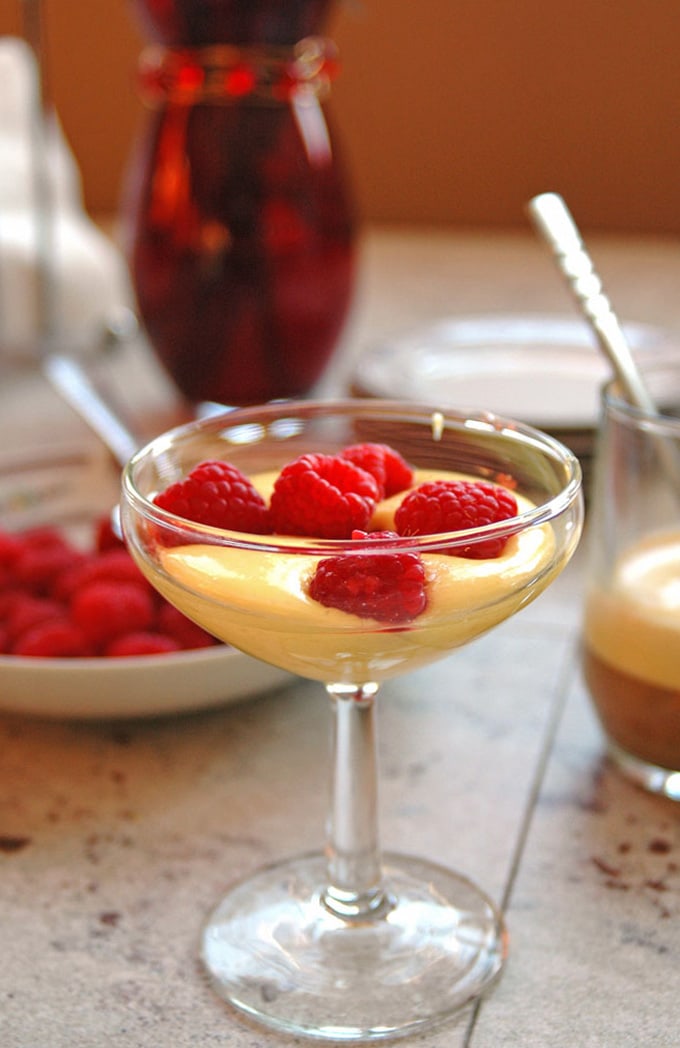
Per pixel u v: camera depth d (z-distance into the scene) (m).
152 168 0.78
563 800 0.54
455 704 0.58
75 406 0.71
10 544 0.61
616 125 1.65
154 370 0.96
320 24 0.78
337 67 0.81
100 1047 0.46
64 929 0.49
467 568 0.44
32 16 0.89
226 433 0.50
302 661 0.45
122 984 0.47
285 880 0.51
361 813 0.49
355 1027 0.46
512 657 0.61
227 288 0.78
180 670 0.54
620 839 0.52
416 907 0.50
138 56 1.75
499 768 0.55
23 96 1.08
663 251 1.22
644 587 0.53
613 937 0.49
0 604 0.59
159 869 0.51
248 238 0.77
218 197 0.77
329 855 0.50
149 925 0.49
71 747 0.56
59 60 1.76
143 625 0.57
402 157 1.73
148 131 0.80
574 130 1.67
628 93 1.63
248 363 0.81
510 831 0.52
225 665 0.55
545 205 0.53
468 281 1.14
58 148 1.10
